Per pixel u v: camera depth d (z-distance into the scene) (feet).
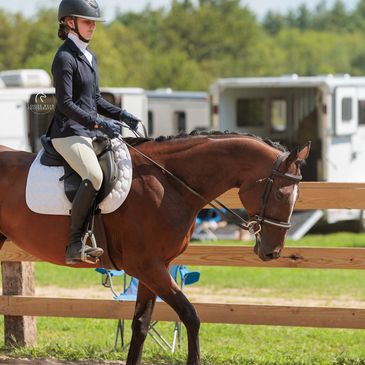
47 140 31.76
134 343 32.19
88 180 30.17
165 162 31.04
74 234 30.53
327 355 38.91
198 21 344.49
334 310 35.94
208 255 36.91
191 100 109.50
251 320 36.63
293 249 36.27
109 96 85.05
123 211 30.58
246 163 30.30
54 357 37.58
